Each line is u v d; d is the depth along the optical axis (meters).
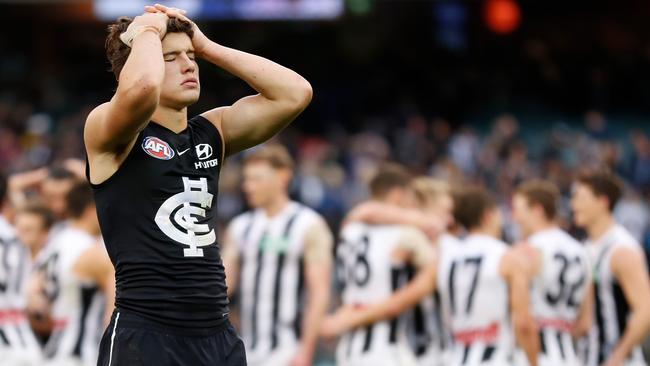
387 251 26.30
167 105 14.70
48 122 86.88
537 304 24.41
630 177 77.81
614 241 24.95
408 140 79.12
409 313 27.36
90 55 101.38
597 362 25.23
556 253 24.42
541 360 24.22
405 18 98.06
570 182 65.38
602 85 96.50
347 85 95.62
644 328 24.00
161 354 14.10
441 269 24.72
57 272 24.20
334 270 46.47
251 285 27.31
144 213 14.30
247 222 27.84
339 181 68.31
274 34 96.62
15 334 25.25
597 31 102.88
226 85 85.06
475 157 76.81
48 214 27.41
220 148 15.34
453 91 95.06
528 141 92.06
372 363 26.08
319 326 26.50
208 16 83.12
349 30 97.19
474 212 24.23
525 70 98.19
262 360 26.94
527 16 102.44
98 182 14.45
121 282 14.45
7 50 99.69
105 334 14.49
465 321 24.16
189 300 14.34
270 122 15.58
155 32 14.22
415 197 29.09
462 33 99.44
